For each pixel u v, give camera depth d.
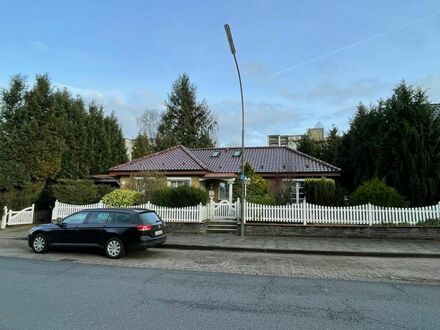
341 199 20.17
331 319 5.47
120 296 6.64
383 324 5.27
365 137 22.58
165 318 5.41
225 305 6.14
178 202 18.23
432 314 5.77
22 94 23.55
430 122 18.28
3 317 5.38
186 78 50.66
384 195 16.38
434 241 14.69
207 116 51.06
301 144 34.00
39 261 10.59
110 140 32.94
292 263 10.66
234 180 23.36
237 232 16.98
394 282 8.19
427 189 17.72
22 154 22.28
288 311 5.86
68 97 30.31
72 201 21.31
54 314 5.54
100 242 11.45
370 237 15.52
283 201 20.12
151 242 11.45
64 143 24.83
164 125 49.94
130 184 21.89
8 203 20.88
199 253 12.64
